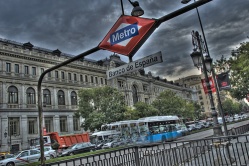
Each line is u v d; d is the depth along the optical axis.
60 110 48.97
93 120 39.69
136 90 74.00
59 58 51.00
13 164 24.14
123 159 8.45
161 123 32.88
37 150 26.22
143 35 5.07
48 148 28.11
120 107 42.03
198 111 90.25
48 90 48.31
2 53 41.44
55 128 47.25
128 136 31.08
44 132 41.34
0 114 39.41
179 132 35.38
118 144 30.86
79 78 55.25
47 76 48.38
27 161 24.91
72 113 51.25
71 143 37.19
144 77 78.88
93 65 59.31
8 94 41.59
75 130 51.16
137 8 5.33
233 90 31.38
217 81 15.64
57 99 49.38
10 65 42.66
